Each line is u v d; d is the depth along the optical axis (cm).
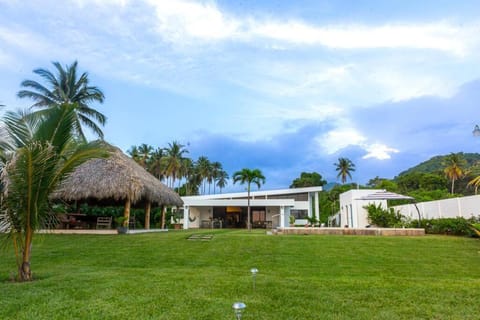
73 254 918
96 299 449
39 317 377
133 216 1875
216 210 3338
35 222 600
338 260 862
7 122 607
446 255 920
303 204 3550
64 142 646
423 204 1694
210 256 909
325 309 424
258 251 975
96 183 1395
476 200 1303
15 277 602
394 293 505
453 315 405
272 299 465
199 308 416
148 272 665
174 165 4809
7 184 573
